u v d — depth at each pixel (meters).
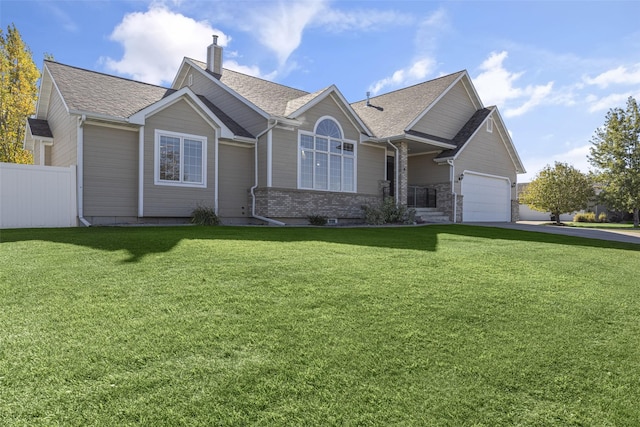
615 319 4.10
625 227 24.64
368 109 22.09
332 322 3.67
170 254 6.18
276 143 15.14
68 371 2.67
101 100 12.56
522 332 3.64
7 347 2.97
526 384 2.75
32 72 23.22
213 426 2.20
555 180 27.83
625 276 6.21
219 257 6.07
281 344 3.19
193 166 13.66
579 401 2.58
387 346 3.23
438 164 20.22
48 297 4.06
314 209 16.25
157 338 3.21
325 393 2.55
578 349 3.33
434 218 19.64
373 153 18.70
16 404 2.32
